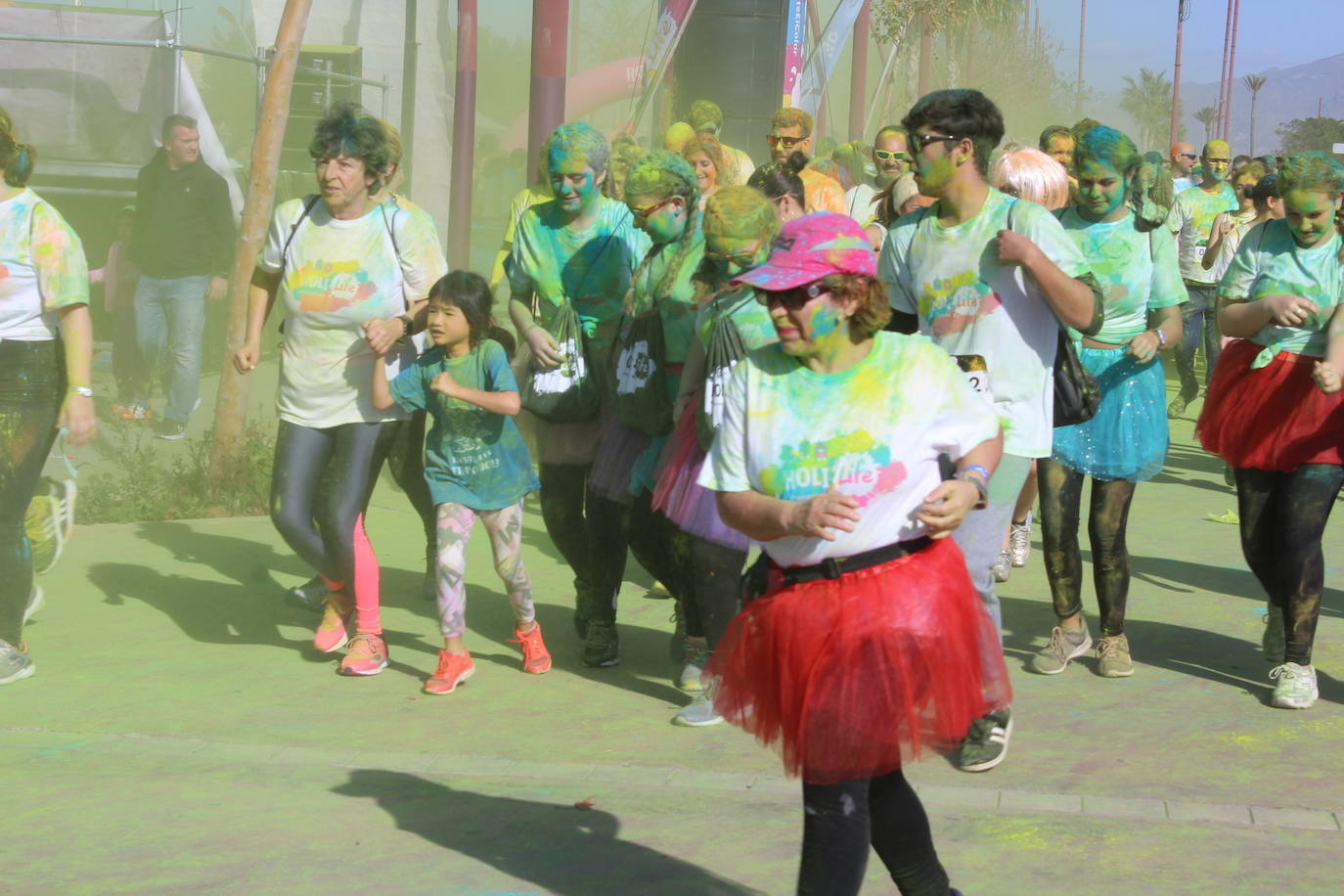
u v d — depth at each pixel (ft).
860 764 11.25
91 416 20.42
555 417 21.48
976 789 16.79
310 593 25.09
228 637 23.39
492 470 20.40
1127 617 25.41
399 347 21.11
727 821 15.51
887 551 11.51
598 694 20.66
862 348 11.66
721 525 18.34
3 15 51.26
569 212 21.75
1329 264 20.15
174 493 32.45
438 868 14.14
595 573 21.71
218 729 19.02
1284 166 20.06
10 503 20.65
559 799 16.29
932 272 17.48
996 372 17.24
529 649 21.63
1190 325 49.14
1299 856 14.60
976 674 11.64
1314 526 20.22
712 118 30.45
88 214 52.31
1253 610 26.00
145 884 13.69
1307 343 20.40
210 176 40.88
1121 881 13.78
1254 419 20.70
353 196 20.77
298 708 19.89
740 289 17.98
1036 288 17.13
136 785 16.71
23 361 20.33
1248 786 17.07
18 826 15.34
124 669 21.56
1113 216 21.45
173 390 40.60
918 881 12.18
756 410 11.66
